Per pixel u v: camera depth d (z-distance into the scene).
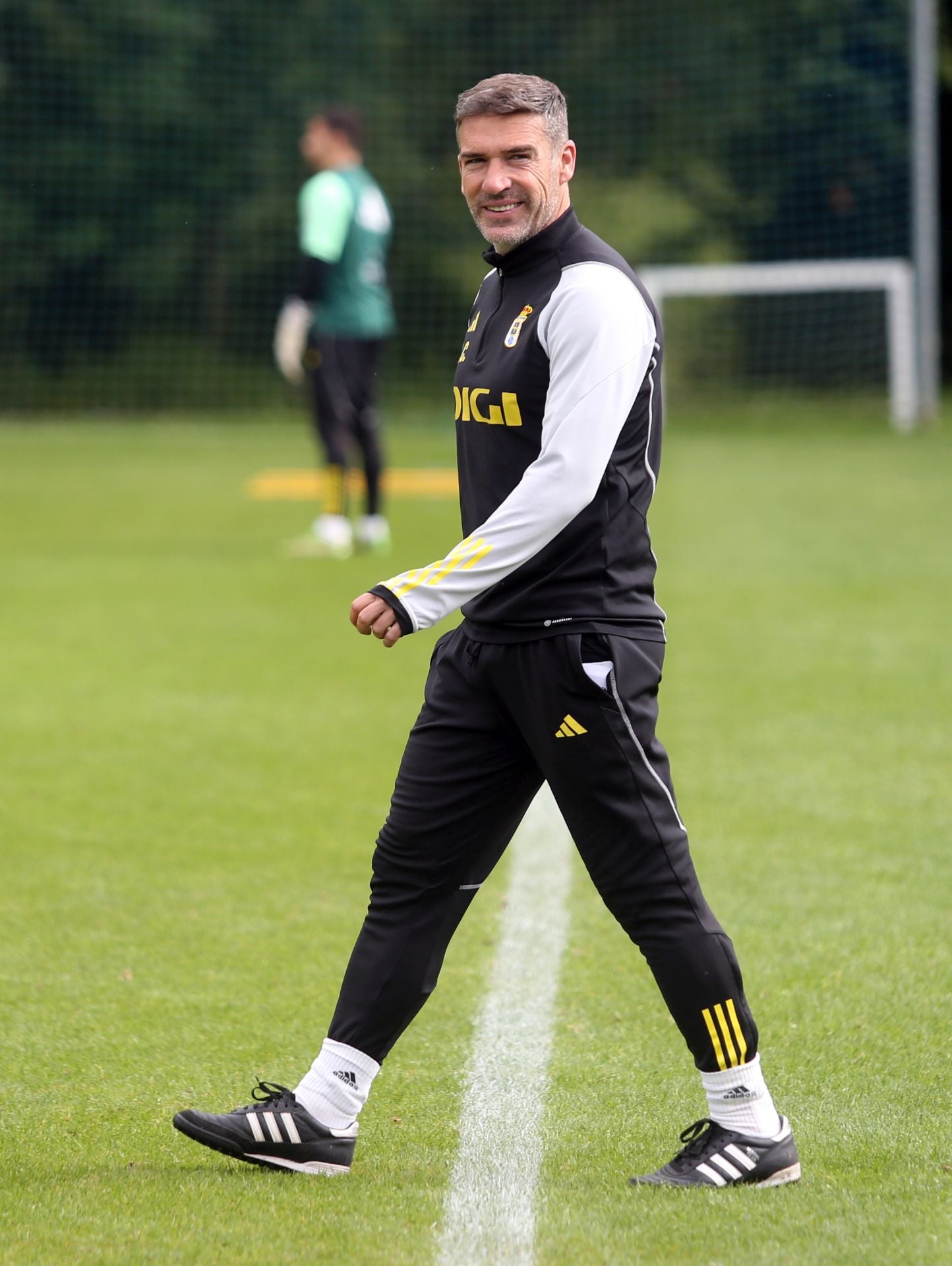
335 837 17.81
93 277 88.12
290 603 31.89
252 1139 10.13
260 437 70.19
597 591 9.68
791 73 84.06
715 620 29.94
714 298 83.44
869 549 37.91
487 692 10.10
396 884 10.38
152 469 57.12
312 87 88.44
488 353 10.00
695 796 19.20
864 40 83.12
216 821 18.38
